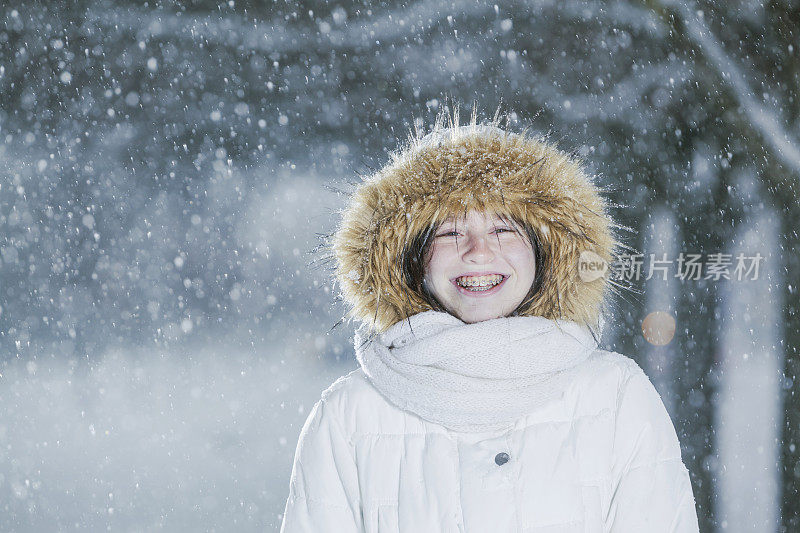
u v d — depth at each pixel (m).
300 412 9.62
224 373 12.19
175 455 7.82
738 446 5.02
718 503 4.86
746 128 4.70
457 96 10.86
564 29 8.40
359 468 1.98
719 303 5.47
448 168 1.93
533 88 8.77
